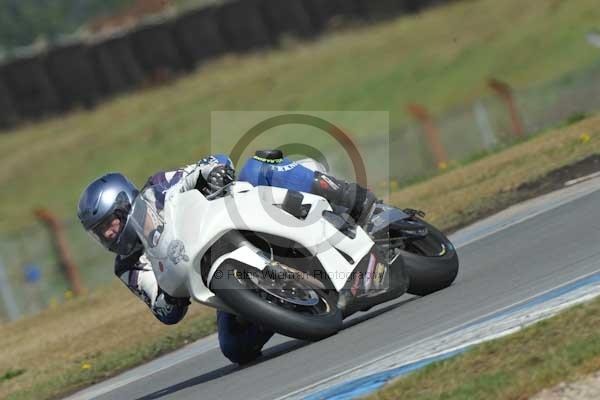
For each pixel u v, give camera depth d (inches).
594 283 791.1
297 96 4124.0
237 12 4948.3
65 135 4537.4
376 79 4069.9
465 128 2529.5
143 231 902.4
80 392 1165.7
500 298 878.4
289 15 4965.6
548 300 788.6
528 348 644.1
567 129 1861.5
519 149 1851.6
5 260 2292.1
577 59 3503.9
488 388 602.9
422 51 4266.7
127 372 1201.4
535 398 581.0
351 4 4997.5
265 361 947.3
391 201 1806.1
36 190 3932.1
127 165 3929.6
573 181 1460.4
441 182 1811.0
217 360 1080.2
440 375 650.2
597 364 589.9
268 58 4845.0
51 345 1523.1
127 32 4911.4
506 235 1257.4
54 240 2276.1
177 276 890.7
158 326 1397.6
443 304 936.3
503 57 3838.6
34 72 4849.9
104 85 4901.6
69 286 2237.9
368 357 792.3
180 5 5108.3
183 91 4653.1
